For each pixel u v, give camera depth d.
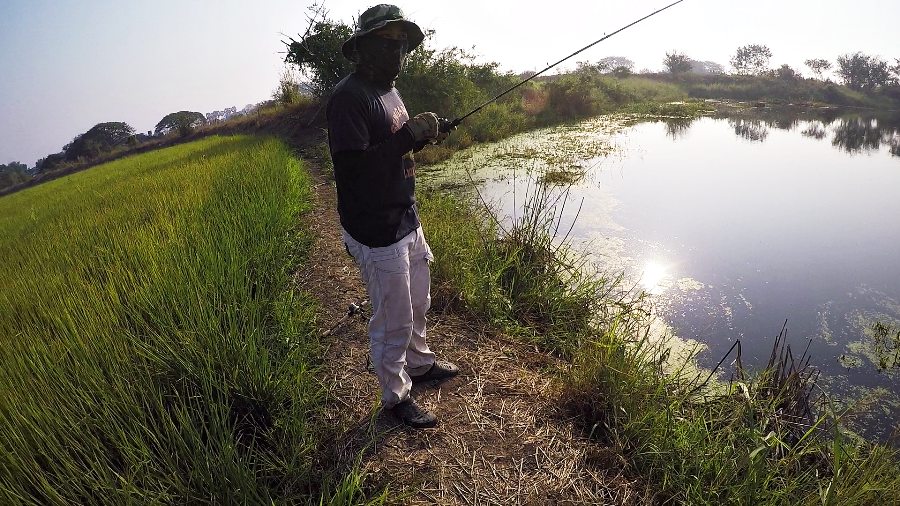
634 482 2.34
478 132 14.11
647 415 2.60
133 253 4.39
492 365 3.19
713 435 2.67
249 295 3.50
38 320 3.40
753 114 24.08
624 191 8.44
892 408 3.27
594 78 26.08
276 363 2.95
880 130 18.08
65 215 7.32
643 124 18.41
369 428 2.47
